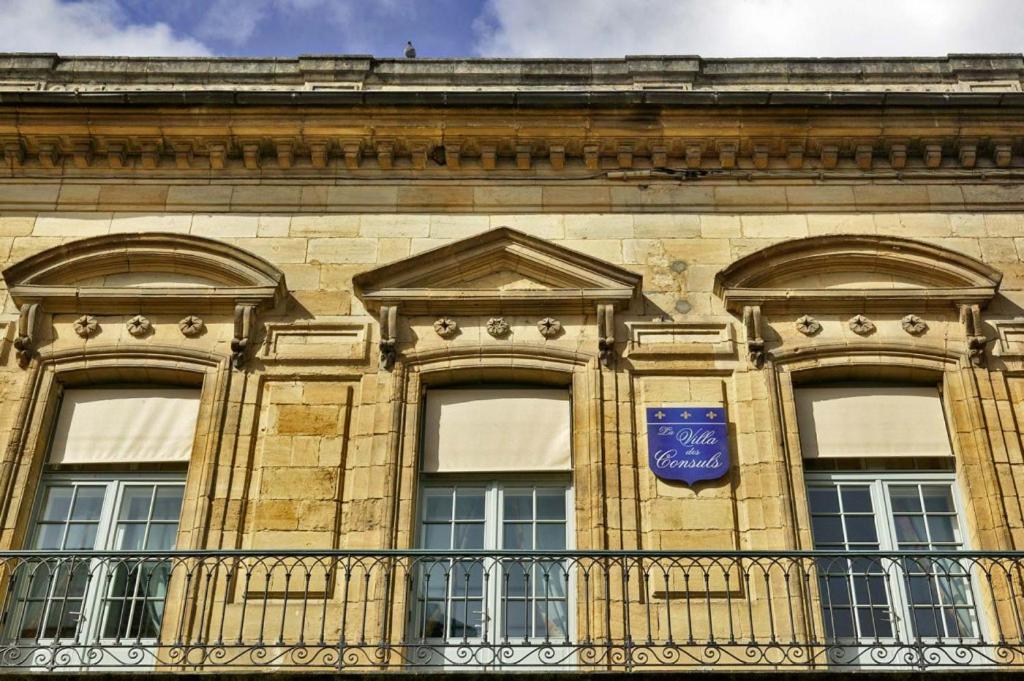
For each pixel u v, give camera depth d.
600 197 14.99
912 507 12.82
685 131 15.10
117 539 12.74
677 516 12.49
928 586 11.51
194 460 12.93
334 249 14.57
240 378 13.45
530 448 13.20
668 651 11.59
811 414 13.36
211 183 15.12
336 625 11.86
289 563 12.23
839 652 11.80
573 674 10.28
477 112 15.11
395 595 12.00
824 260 14.22
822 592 12.20
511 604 12.21
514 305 13.91
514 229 14.40
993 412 13.12
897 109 15.04
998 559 11.59
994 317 13.88
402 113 15.07
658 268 14.37
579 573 12.16
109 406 13.55
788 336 13.71
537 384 13.65
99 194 15.05
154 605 12.27
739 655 11.61
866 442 13.17
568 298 13.87
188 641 11.52
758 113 15.07
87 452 13.26
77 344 13.70
